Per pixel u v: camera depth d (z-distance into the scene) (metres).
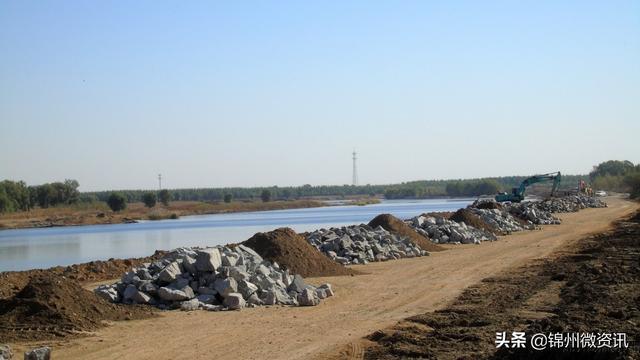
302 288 21.02
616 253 28.61
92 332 15.81
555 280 21.86
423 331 14.84
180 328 16.30
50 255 43.19
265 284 20.45
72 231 76.06
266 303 19.56
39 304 16.39
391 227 36.75
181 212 132.88
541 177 78.00
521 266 26.47
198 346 14.40
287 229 27.66
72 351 14.02
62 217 108.38
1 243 56.28
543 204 69.38
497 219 48.41
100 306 17.53
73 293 17.33
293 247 26.44
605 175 171.88
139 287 19.52
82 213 119.00
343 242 31.05
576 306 16.59
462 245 38.00
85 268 26.81
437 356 12.41
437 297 19.98
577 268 24.14
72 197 134.62
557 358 11.21
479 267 26.94
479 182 193.00
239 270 20.39
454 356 12.34
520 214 55.16
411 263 29.56
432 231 39.69
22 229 87.44
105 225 92.19
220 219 101.12
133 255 42.03
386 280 24.27
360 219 81.81
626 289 19.05
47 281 17.20
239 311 18.58
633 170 147.00
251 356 13.43
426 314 16.92
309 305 19.31
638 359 10.55
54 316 16.17
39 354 12.77
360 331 15.47
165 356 13.58
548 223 53.69
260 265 21.78
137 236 61.41
